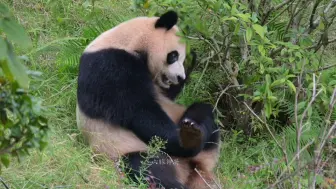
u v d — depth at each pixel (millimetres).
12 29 3145
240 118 9422
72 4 11500
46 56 10219
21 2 11492
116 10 11234
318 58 9289
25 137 4293
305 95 8977
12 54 3104
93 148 7961
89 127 7930
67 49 10000
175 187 7535
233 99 9477
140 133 7781
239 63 9344
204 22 8609
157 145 7430
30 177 6891
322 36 8969
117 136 7836
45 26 11203
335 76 9172
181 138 7480
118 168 7562
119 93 7734
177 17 8180
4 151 4270
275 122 9703
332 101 6418
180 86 8797
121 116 7766
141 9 9789
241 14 7879
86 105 7906
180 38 8258
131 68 7836
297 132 6344
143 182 7422
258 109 9266
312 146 8859
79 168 7371
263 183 7965
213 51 9352
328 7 9055
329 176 7516
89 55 7988
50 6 11406
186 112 8141
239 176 7973
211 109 8289
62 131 8430
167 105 8398
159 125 7734
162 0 8625
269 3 9227
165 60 8172
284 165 8047
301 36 9031
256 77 8500
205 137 7848
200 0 8453
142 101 7789
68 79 9680
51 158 7410
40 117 4301
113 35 8070
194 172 8094
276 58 8695
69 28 11180
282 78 8039
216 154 8328
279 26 9781
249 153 8961
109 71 7754
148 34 8117
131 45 8000
